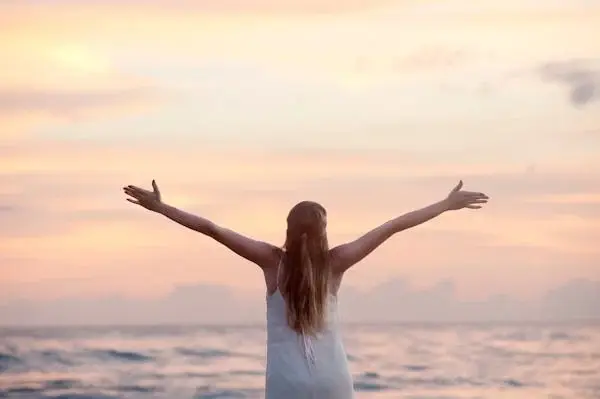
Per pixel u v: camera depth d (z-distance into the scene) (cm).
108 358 2716
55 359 2773
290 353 453
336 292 468
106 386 2408
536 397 2328
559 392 2395
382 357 2847
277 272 464
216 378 2494
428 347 3009
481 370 2586
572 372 2612
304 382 448
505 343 2966
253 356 2902
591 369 2633
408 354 2886
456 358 2783
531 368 2623
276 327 459
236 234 471
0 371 2614
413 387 2409
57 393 2430
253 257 468
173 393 2417
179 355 2833
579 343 2877
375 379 2489
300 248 460
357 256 468
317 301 455
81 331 2786
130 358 2741
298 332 455
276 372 452
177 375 2553
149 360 2764
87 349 2761
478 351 2900
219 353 2862
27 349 2736
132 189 467
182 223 469
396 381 2462
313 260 461
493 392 2370
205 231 468
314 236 464
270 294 464
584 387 2494
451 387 2402
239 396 2427
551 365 2695
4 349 2695
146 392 2405
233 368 2686
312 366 451
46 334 2764
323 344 457
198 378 2483
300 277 455
